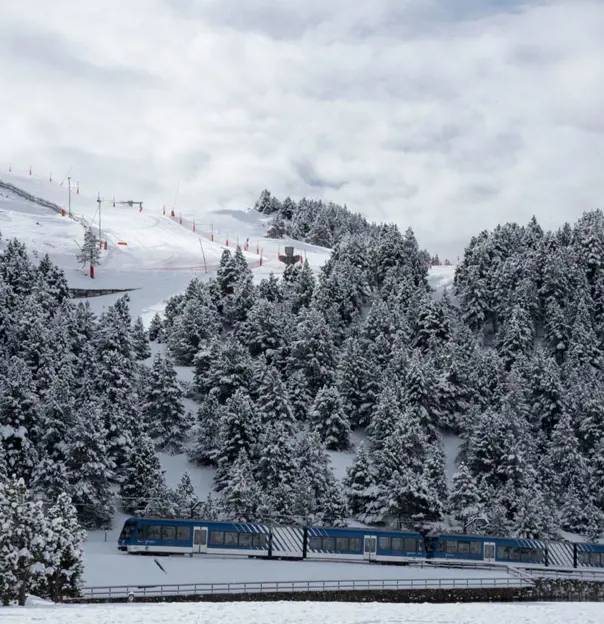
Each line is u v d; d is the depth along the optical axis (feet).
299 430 389.80
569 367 432.25
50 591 190.08
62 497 192.75
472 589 245.24
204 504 310.04
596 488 369.50
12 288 442.91
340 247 572.51
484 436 367.25
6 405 306.96
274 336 444.96
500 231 567.59
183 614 137.18
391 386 388.98
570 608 159.22
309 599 225.56
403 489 322.34
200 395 413.59
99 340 392.06
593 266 531.91
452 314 499.92
